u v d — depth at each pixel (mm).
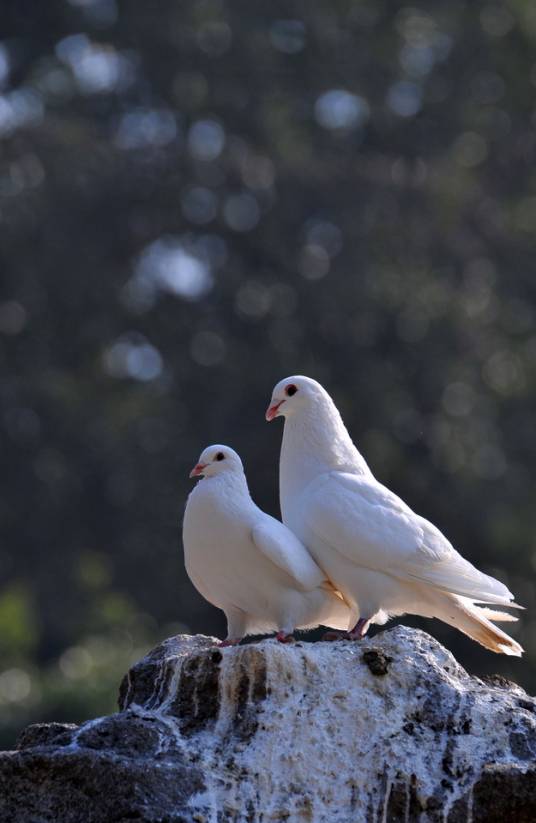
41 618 27062
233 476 9367
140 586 27281
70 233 28500
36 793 8156
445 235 28531
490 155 29625
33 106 29547
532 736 8359
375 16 30547
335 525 9484
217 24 29859
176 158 28828
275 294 28219
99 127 29828
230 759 8250
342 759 8281
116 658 23312
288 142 29375
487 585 9578
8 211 28109
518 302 28469
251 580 9328
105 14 29984
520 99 29781
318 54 29969
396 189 28953
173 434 27891
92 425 28141
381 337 27328
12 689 21109
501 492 26141
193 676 8547
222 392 27641
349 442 10156
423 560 9492
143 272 29016
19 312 28594
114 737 8344
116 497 27719
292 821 8125
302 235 28734
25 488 27797
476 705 8438
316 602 9469
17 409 28031
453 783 8211
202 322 28375
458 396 27000
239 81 29703
